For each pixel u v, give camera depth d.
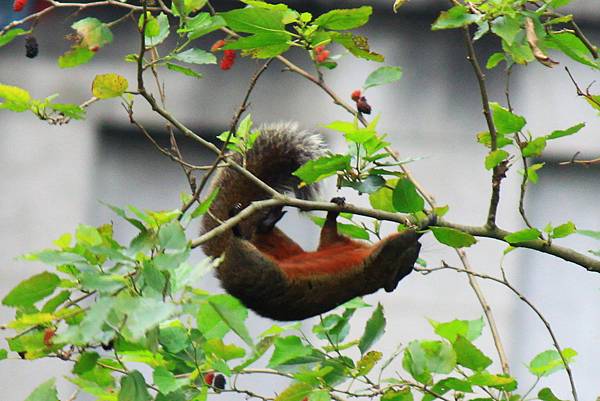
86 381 8.09
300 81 16.25
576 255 8.98
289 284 10.36
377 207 9.59
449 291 15.84
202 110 16.31
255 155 11.06
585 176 16.22
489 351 15.96
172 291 6.81
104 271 6.82
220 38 16.25
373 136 8.30
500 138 8.55
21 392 15.86
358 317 15.65
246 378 15.98
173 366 8.30
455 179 15.98
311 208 8.55
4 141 16.55
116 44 16.33
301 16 8.16
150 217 7.15
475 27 16.27
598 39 15.73
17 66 16.36
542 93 16.16
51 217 16.48
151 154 16.61
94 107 16.41
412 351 8.62
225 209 10.91
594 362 16.16
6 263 16.30
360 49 8.34
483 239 16.02
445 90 16.19
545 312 16.20
